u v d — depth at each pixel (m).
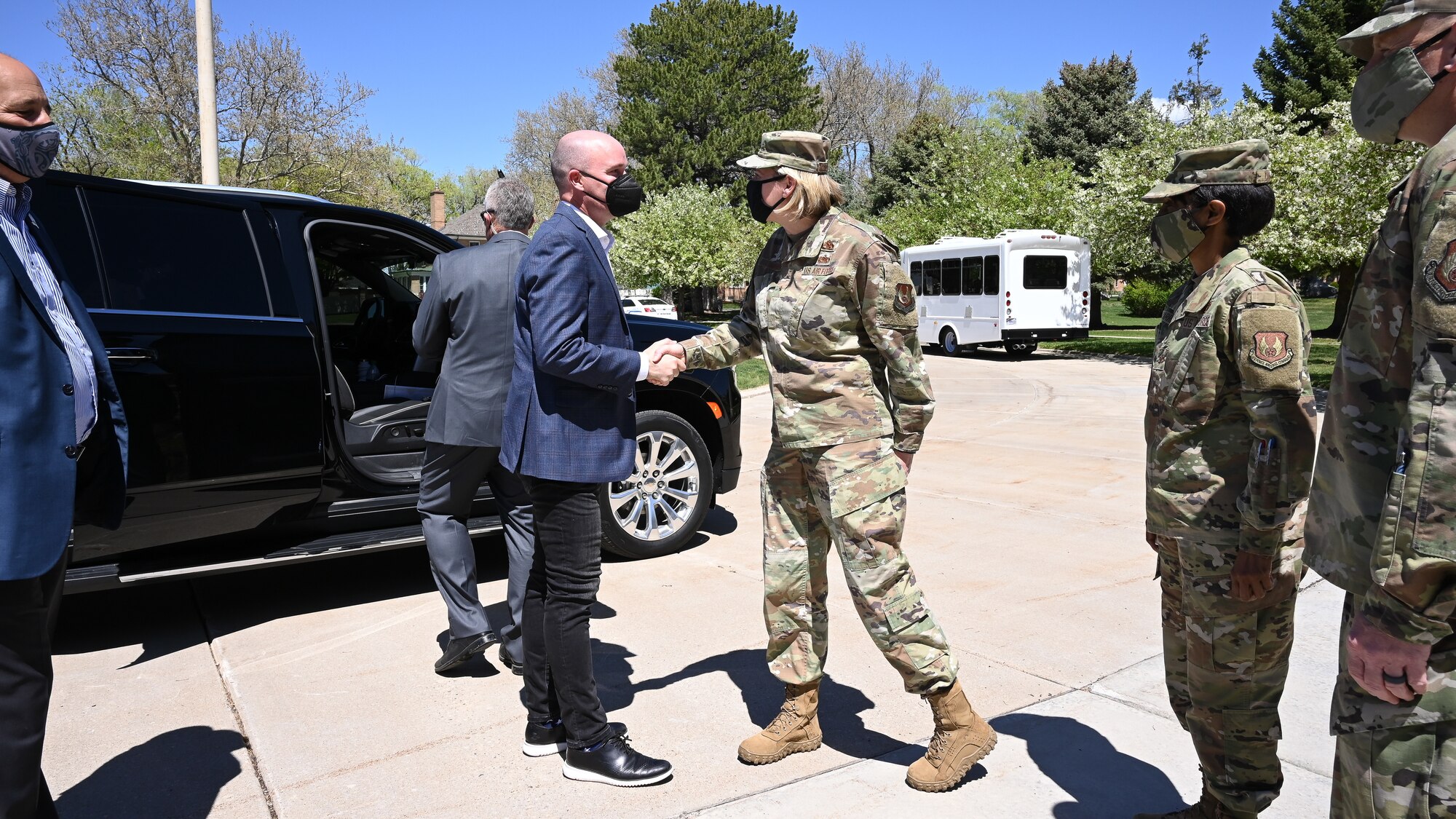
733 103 40.47
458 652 3.39
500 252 3.38
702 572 4.64
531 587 2.78
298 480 3.80
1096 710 3.05
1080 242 19.75
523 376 2.60
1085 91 43.03
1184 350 2.01
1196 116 18.00
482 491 4.48
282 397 3.73
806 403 2.54
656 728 2.99
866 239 2.44
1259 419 1.85
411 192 43.72
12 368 1.92
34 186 3.36
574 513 2.60
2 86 1.98
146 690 3.34
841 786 2.61
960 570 4.60
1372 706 1.45
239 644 3.78
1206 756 2.17
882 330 2.44
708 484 5.04
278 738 2.96
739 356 2.84
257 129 21.20
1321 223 13.87
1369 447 1.47
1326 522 1.55
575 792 2.62
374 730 3.02
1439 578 1.32
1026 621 3.87
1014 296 19.28
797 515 2.70
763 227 33.03
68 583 3.37
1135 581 4.39
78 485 2.28
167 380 3.44
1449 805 1.39
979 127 50.66
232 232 3.83
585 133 2.62
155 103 19.55
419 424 4.49
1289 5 34.69
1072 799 2.51
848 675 3.38
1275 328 1.84
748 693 3.24
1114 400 11.76
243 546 3.86
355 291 5.04
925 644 2.51
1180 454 2.04
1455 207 1.30
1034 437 8.86
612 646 3.68
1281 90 33.91
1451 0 1.38
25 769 1.99
